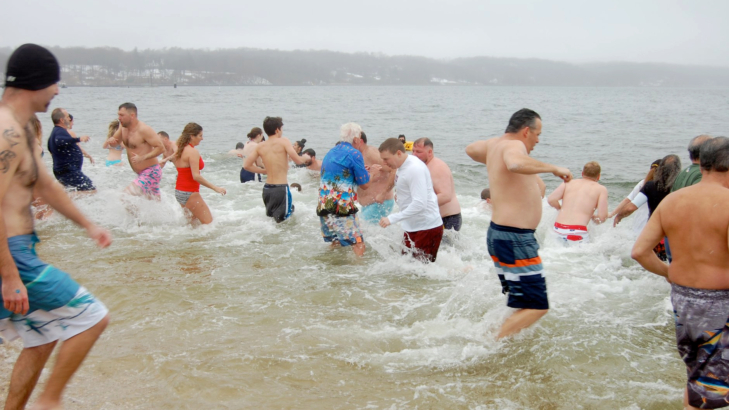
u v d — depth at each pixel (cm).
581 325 423
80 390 324
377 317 443
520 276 395
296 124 2692
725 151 276
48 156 1416
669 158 541
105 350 376
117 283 507
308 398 319
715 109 4812
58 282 250
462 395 325
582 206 640
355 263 591
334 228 610
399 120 3102
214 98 6638
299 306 464
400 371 355
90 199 801
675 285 294
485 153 429
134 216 749
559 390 330
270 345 387
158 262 578
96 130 2219
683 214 285
